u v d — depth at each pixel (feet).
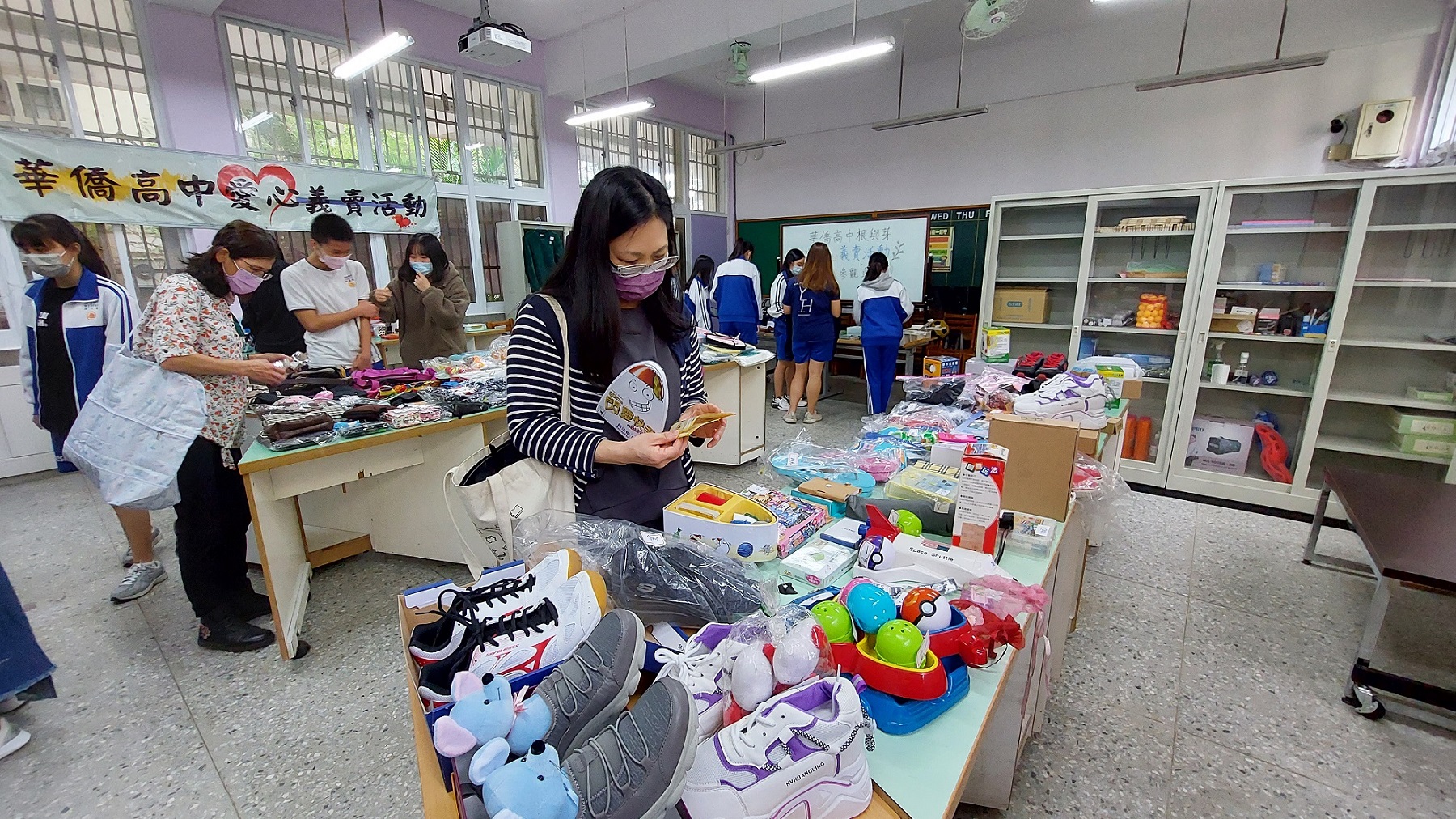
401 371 8.58
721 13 13.98
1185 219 11.00
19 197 10.45
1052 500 4.24
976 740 2.31
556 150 18.81
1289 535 9.20
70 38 10.84
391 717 5.42
